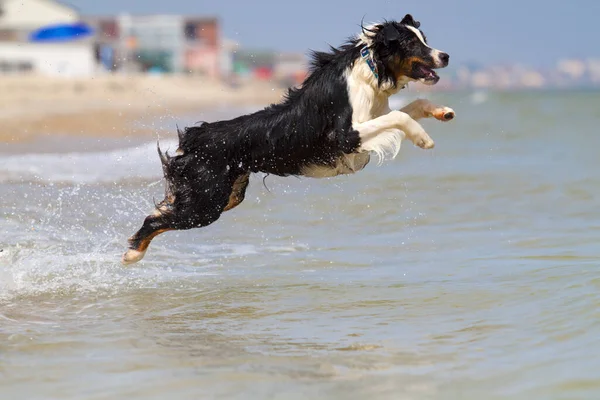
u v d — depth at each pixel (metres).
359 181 14.20
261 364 5.31
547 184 13.54
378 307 6.76
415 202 12.13
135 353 5.59
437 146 21.38
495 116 40.19
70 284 7.77
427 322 6.21
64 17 79.94
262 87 79.62
